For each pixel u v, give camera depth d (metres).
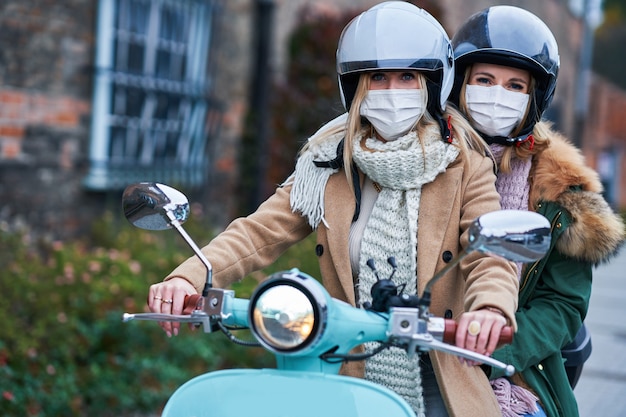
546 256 4.55
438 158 4.15
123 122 12.52
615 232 4.53
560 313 4.49
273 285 3.27
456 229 4.14
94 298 9.15
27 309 8.73
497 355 4.34
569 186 4.60
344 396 3.34
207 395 3.45
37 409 7.64
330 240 4.30
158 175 13.15
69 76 11.70
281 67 15.94
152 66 12.89
